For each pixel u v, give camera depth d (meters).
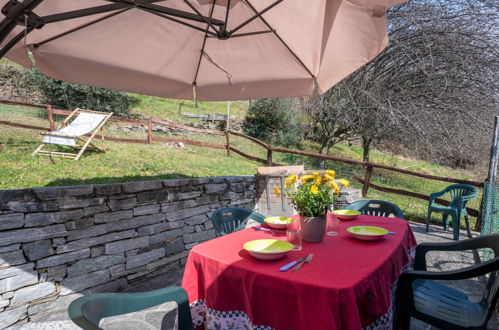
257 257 1.74
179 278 3.51
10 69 10.98
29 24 1.79
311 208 2.11
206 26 2.86
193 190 4.05
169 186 3.72
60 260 2.77
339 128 11.12
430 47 8.34
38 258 2.64
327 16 2.32
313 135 14.83
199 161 7.36
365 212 3.61
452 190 5.44
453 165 10.70
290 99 14.39
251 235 2.29
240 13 2.76
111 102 11.95
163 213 3.65
